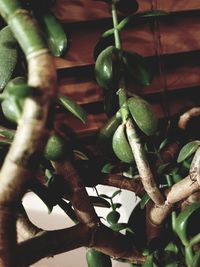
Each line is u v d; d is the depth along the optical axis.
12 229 0.16
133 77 0.26
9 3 0.14
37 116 0.14
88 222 0.24
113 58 0.25
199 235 0.26
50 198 0.25
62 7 0.30
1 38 0.22
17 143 0.14
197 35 0.33
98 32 0.31
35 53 0.14
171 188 0.25
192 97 0.36
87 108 0.34
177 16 0.32
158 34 0.32
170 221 0.31
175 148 0.32
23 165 0.14
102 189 0.40
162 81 0.34
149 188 0.25
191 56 0.34
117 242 0.27
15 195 0.15
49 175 0.28
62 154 0.22
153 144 0.30
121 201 0.40
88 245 0.25
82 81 0.33
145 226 0.32
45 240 0.21
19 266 0.19
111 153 0.28
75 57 0.31
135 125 0.24
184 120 0.31
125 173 0.31
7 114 0.20
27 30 0.14
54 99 0.14
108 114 0.29
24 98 0.13
